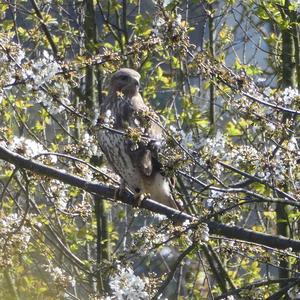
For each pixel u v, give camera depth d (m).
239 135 15.66
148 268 16.66
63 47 16.92
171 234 10.93
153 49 11.38
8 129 12.88
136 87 13.19
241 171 10.76
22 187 15.14
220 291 16.00
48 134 18.61
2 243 12.51
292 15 14.89
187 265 17.77
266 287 13.16
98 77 16.55
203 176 16.11
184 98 16.47
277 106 10.80
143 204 11.87
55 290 15.09
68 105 11.20
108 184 12.67
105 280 14.34
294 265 14.27
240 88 10.78
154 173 12.55
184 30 10.57
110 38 19.86
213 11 16.91
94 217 17.77
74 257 15.27
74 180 12.07
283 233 14.42
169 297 18.17
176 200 13.06
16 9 16.77
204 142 10.48
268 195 11.87
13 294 15.27
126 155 12.41
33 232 15.09
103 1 18.91
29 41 17.06
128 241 18.38
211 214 10.41
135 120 11.38
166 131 10.25
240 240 11.19
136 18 16.17
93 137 12.63
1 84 10.91
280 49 16.55
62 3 17.84
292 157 10.70
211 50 17.02
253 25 16.98
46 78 10.91
